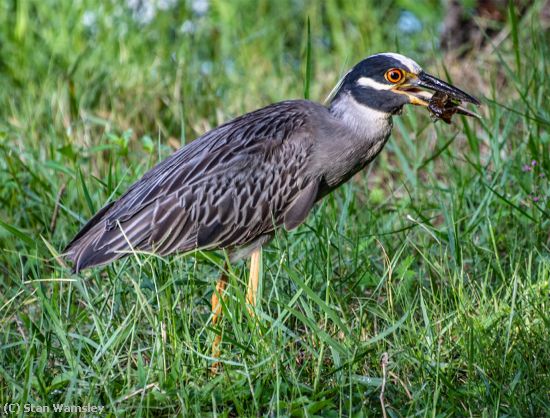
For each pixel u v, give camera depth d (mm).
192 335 10617
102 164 14539
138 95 16422
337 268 12031
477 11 18531
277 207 11578
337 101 11742
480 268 11805
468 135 13805
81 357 10219
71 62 17672
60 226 13062
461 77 17438
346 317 10875
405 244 11328
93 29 18875
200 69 18141
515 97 15898
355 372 9898
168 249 11477
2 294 12164
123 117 16172
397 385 9766
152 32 19109
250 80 17859
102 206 12508
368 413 9359
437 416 9164
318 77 18078
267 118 11711
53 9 19016
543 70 15102
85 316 10570
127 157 14297
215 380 9445
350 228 12688
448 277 11625
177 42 19016
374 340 9648
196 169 11484
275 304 10953
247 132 11609
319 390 9602
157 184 11500
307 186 11609
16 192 13539
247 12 20375
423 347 10133
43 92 16281
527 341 10031
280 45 18812
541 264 11430
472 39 18625
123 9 18906
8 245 12789
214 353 10070
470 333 9797
